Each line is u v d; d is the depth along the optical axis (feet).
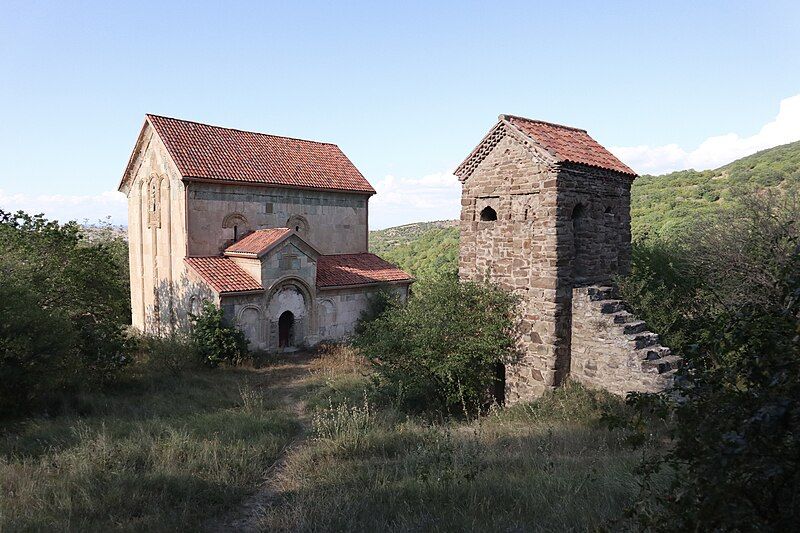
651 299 50.67
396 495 24.40
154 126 73.05
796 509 9.44
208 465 29.27
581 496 22.13
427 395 47.75
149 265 78.69
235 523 23.63
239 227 75.25
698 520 10.34
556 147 46.78
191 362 59.88
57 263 57.31
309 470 29.63
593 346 44.45
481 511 21.95
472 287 50.14
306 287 73.46
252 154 80.79
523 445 33.42
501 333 47.98
